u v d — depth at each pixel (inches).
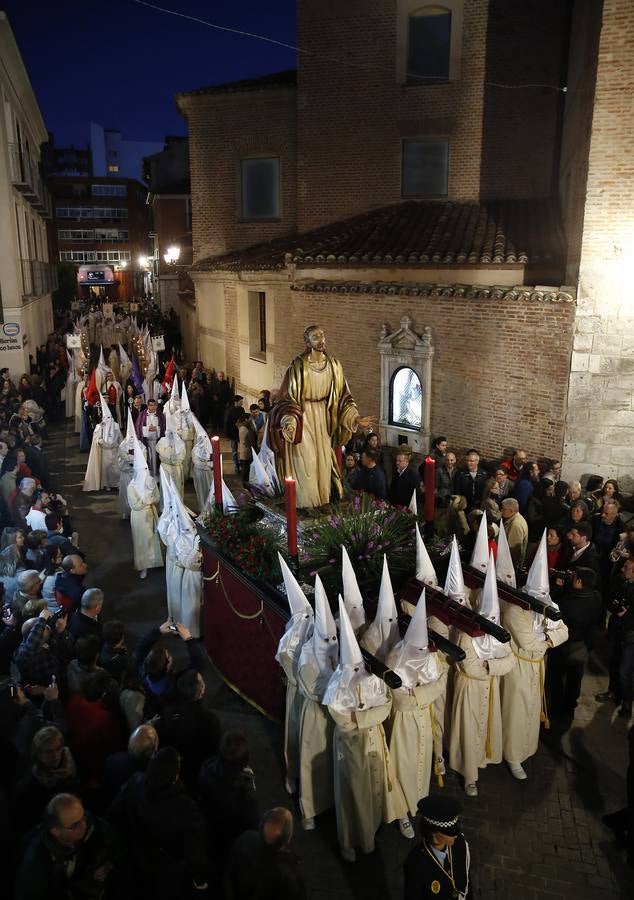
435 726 270.4
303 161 804.6
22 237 1106.1
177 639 388.2
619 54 437.4
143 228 3208.7
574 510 379.9
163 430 629.3
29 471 495.5
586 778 282.7
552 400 507.2
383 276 617.6
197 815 194.9
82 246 3088.1
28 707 255.9
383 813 251.1
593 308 475.5
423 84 740.7
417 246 624.4
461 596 262.8
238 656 330.3
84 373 849.5
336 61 766.5
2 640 304.7
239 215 922.1
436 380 580.4
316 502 330.0
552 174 724.7
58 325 1779.0
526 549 384.2
